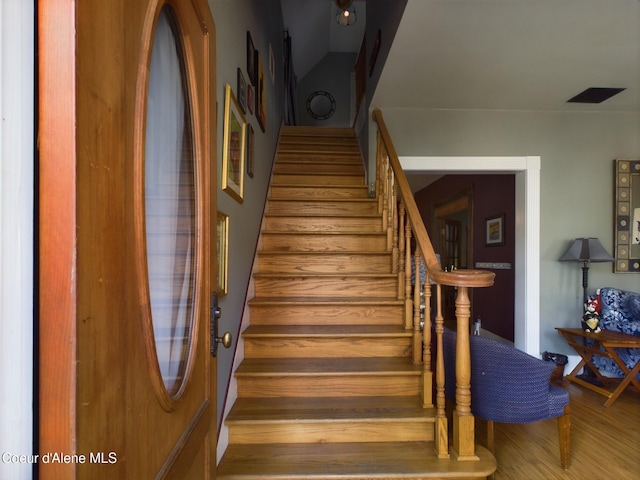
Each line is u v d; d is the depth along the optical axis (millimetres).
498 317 4473
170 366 843
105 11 490
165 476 684
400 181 2408
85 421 433
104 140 488
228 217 1740
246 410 1762
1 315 386
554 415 1802
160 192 807
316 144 4551
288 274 2566
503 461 1936
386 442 1697
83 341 432
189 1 882
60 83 421
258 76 2836
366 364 2010
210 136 1052
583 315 3094
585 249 3080
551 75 2674
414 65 2561
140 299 609
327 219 3182
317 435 1693
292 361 2061
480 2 1866
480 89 2945
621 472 1840
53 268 420
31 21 417
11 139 395
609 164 3381
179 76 898
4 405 389
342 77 7145
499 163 3371
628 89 2900
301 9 5383
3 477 386
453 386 1823
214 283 1087
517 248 3473
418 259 2010
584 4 1865
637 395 2848
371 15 3459
